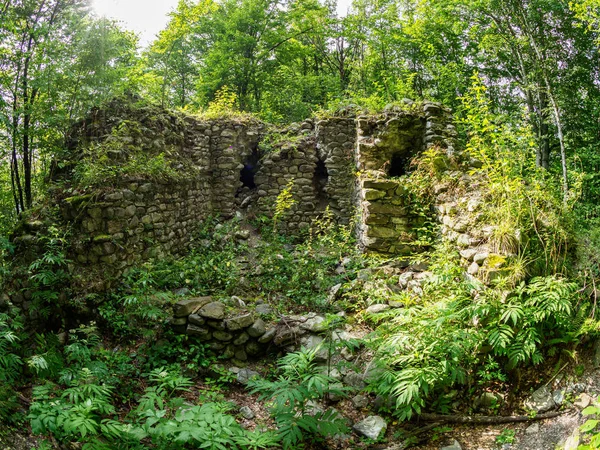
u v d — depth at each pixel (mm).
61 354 4480
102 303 5227
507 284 4102
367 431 3799
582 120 13188
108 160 6262
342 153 9562
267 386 3574
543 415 3607
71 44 7445
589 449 2178
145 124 7738
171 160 7578
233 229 8820
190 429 2980
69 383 3750
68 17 7430
